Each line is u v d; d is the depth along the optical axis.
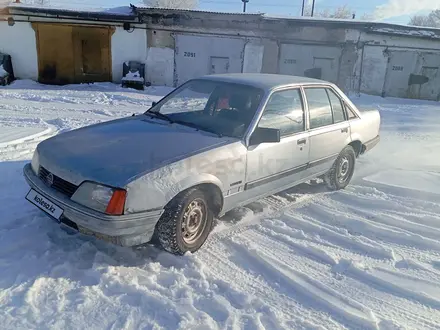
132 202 2.96
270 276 3.32
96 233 3.04
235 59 16.25
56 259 3.25
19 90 13.48
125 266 3.27
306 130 4.58
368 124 5.78
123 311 2.72
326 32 15.74
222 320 2.72
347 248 3.87
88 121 8.92
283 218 4.49
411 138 9.01
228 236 3.94
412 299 3.09
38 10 15.07
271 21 15.59
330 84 5.14
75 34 15.76
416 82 16.33
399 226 4.37
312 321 2.79
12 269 3.06
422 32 15.80
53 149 3.53
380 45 15.89
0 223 3.82
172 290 3.00
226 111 4.16
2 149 6.25
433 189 5.39
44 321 2.57
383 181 5.76
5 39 15.34
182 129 3.99
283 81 4.52
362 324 2.78
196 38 16.19
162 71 16.55
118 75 16.56
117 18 15.70
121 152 3.35
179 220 3.29
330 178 5.30
